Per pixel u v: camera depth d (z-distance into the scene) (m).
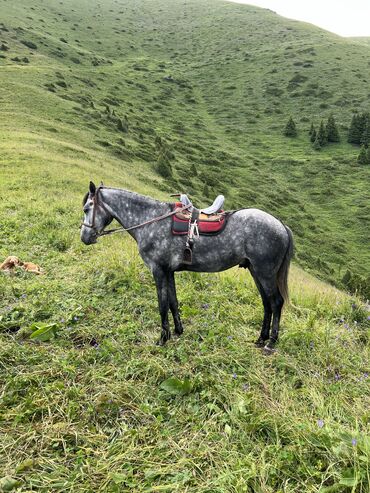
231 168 54.69
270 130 71.94
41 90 52.88
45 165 23.03
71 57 87.19
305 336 5.69
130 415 4.10
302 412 4.20
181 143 58.06
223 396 4.37
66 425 3.85
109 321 5.98
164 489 3.20
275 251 5.07
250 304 7.10
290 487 3.24
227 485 3.22
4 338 5.29
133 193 5.62
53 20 116.75
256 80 92.31
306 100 80.81
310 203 49.59
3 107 42.06
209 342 5.48
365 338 6.23
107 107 55.94
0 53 68.94
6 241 9.79
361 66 91.75
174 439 3.79
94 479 3.34
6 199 14.73
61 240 10.02
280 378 4.81
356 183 53.88
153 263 5.36
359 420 4.08
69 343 5.29
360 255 39.03
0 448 3.59
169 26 141.25
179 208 5.29
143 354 5.12
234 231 5.11
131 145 46.00
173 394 4.40
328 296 7.79
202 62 108.56
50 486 3.21
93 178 23.25
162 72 97.25
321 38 113.88
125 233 12.93
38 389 4.36
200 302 6.89
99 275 7.68
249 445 3.66
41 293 6.71
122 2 164.75
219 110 80.19
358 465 3.21
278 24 131.00
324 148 65.25
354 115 67.75
